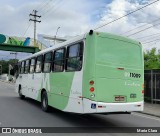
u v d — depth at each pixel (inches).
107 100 349.4
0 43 1617.9
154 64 1256.8
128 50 378.0
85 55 351.3
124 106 359.3
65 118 432.5
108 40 361.7
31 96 611.8
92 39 350.3
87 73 344.2
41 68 534.9
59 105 422.3
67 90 392.8
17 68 784.9
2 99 723.4
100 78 347.6
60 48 434.9
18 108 537.3
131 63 377.7
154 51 1306.6
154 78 705.0
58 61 439.8
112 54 362.0
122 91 363.9
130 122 424.2
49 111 488.4
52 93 459.2
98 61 348.8
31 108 542.3
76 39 378.6
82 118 439.2
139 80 382.3
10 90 1172.5
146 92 732.7
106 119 441.4
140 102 378.3
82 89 349.1
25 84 677.3
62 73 416.5
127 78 370.3
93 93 340.2
